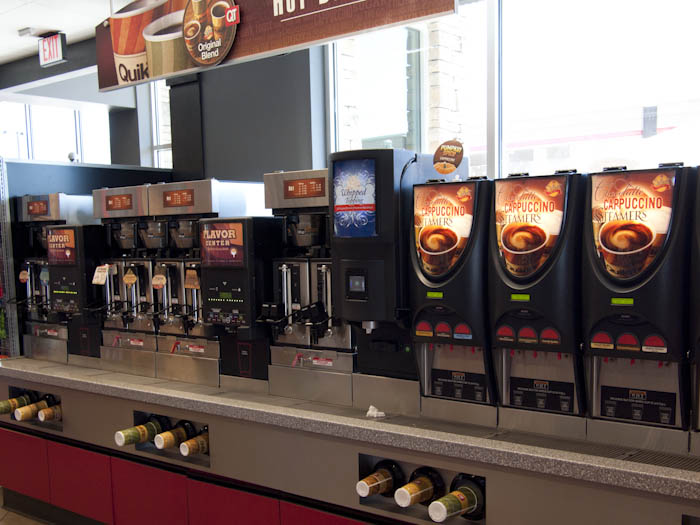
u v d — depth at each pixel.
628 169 2.31
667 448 2.28
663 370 2.28
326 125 5.23
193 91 5.93
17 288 4.88
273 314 3.36
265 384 3.51
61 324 4.65
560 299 2.41
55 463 4.04
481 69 4.20
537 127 4.04
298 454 2.91
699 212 2.17
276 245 3.59
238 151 5.69
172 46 4.12
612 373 2.39
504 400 2.64
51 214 4.69
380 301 2.85
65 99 6.77
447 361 2.80
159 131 7.38
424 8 3.04
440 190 2.69
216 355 3.73
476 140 4.29
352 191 2.85
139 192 4.15
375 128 5.00
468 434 2.58
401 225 2.86
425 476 2.58
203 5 3.92
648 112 3.60
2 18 6.09
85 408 3.87
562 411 2.51
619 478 2.03
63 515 4.12
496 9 4.06
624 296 2.25
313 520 2.87
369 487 2.54
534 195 2.46
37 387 4.17
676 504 1.95
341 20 3.33
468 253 2.62
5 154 8.09
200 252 3.69
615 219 2.29
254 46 3.71
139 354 4.11
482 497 2.43
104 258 4.42
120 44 4.41
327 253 3.35
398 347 2.96
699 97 3.44
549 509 2.21
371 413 2.94
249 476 3.10
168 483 3.44
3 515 4.38
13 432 4.29
